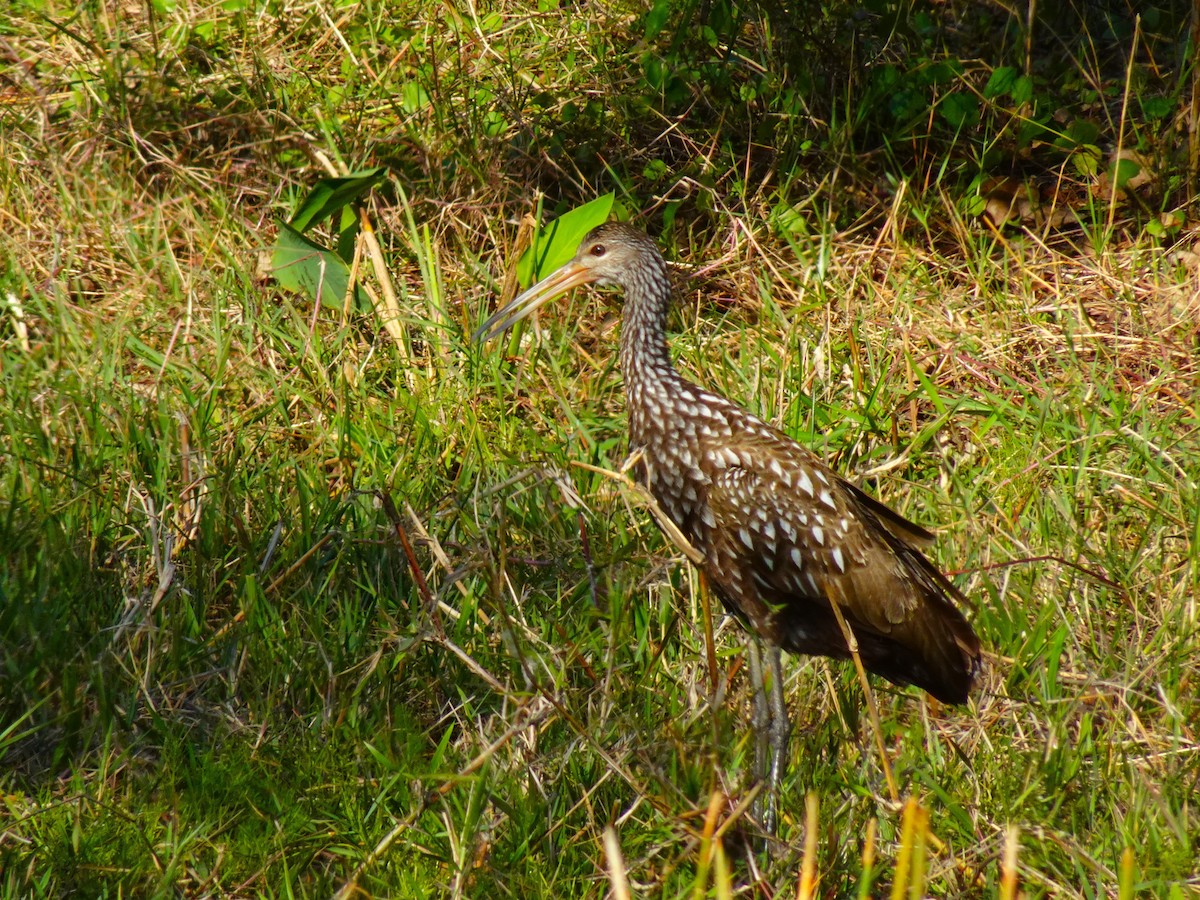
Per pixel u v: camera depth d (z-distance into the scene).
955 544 10.16
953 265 13.35
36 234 13.27
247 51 15.52
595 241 9.74
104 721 8.51
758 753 8.21
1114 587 9.73
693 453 9.12
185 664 9.04
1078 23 15.91
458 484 10.53
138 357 12.07
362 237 12.29
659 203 13.97
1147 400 11.67
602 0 16.31
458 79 15.11
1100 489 10.75
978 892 7.83
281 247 12.39
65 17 15.93
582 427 11.17
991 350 12.19
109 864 7.62
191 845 7.80
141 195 13.54
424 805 7.86
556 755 8.15
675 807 7.52
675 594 9.73
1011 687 9.18
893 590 8.73
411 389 11.85
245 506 10.25
